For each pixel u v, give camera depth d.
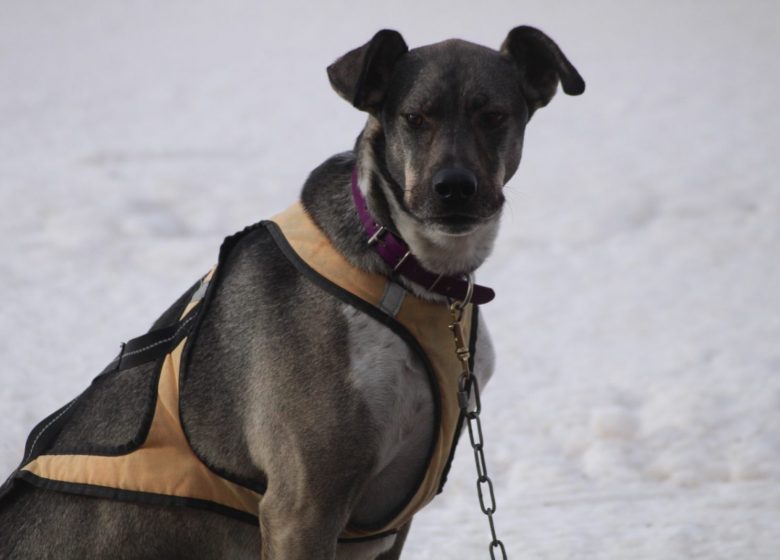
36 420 10.52
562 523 8.94
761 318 14.60
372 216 5.94
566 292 16.30
